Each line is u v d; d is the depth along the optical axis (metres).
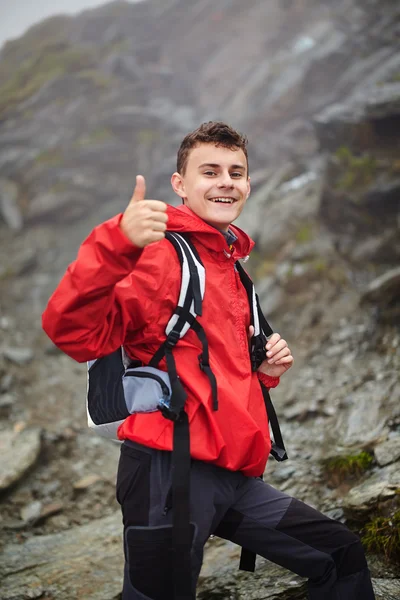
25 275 8.38
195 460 1.80
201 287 1.82
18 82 12.95
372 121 6.52
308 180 7.62
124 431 1.82
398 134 6.50
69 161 10.51
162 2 14.94
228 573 2.85
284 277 6.21
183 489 1.70
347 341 5.23
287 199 7.36
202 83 12.53
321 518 1.90
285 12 12.28
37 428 4.84
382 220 6.38
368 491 3.00
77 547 3.42
